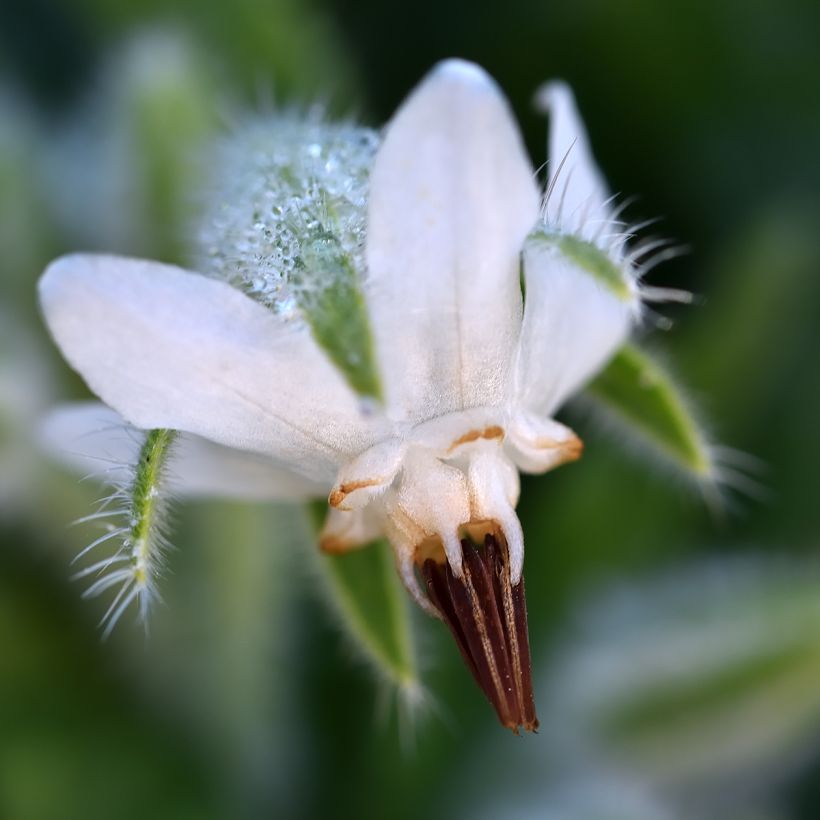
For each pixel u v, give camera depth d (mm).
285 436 111
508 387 112
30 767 135
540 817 138
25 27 150
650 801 141
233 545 135
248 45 146
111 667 138
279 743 140
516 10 149
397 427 112
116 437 117
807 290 145
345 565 121
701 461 121
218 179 124
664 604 141
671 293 116
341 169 115
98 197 137
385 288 109
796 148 150
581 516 143
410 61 150
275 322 109
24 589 138
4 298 138
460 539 113
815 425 146
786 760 142
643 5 148
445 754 139
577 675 140
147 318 109
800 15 148
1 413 134
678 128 150
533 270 110
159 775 136
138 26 147
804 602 139
